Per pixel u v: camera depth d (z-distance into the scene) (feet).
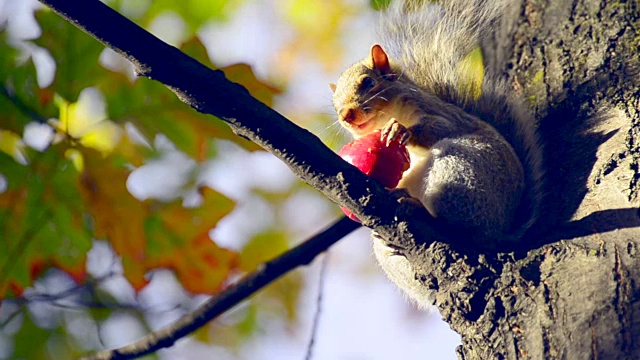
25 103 29.35
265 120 20.48
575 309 18.66
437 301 20.85
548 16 26.55
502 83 27.40
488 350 19.56
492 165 24.70
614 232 19.67
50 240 30.01
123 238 30.40
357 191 21.03
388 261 27.40
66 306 31.81
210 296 30.86
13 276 29.86
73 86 29.63
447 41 30.83
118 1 33.99
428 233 20.97
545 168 23.43
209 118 30.35
